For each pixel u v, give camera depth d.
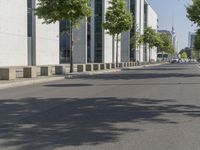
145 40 102.00
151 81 28.28
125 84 25.17
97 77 34.25
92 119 11.02
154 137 8.68
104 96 17.36
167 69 57.72
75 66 49.38
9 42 43.88
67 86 23.50
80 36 74.44
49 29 53.94
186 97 17.03
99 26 81.19
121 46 100.56
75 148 7.63
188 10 44.16
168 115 11.84
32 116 11.58
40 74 33.50
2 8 42.09
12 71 27.20
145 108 13.37
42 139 8.43
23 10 47.16
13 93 18.91
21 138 8.55
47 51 53.50
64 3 35.94
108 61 84.25
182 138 8.57
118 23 57.84
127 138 8.57
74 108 13.31
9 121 10.72
